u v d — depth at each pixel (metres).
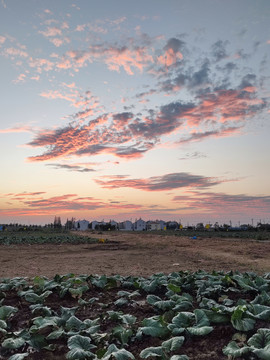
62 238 37.88
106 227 109.31
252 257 17.14
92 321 5.58
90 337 4.96
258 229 70.06
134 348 4.81
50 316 5.92
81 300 6.80
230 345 4.43
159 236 49.22
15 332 5.04
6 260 15.88
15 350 4.74
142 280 8.38
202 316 5.30
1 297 7.29
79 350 4.27
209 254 18.77
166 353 4.38
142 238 41.53
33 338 4.88
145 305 6.82
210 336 4.99
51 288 7.73
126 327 5.60
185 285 7.68
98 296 7.59
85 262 14.83
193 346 4.73
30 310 6.48
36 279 7.80
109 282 8.18
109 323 5.81
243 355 4.24
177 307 6.07
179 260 15.59
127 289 8.15
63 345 4.91
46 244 29.59
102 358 3.96
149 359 4.40
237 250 21.31
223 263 14.36
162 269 12.46
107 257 17.14
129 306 6.82
